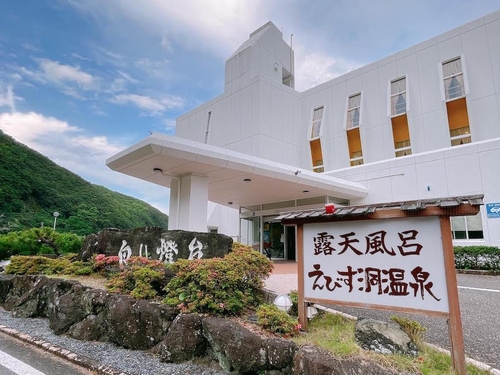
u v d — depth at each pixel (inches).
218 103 912.3
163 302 191.2
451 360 123.0
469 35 613.9
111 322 193.9
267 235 661.3
